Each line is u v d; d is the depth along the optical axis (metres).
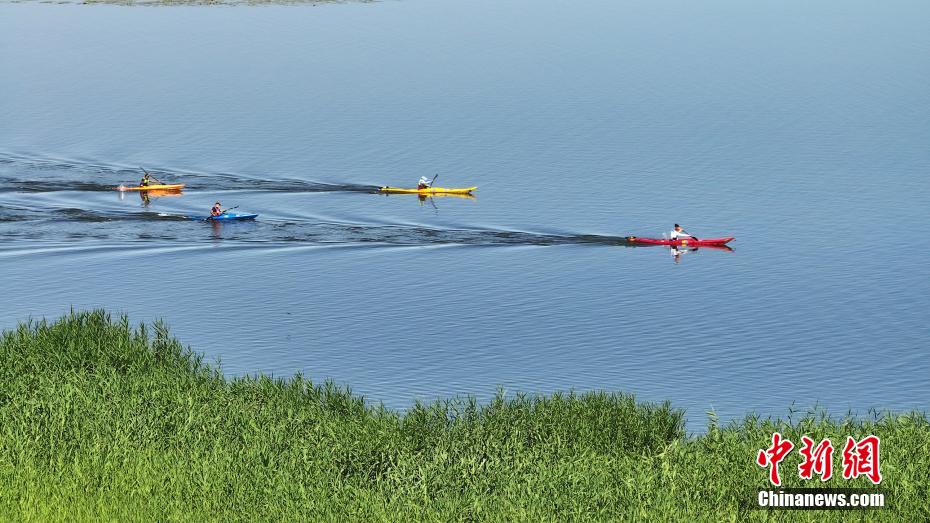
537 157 164.50
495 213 134.38
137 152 166.62
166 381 65.94
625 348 90.50
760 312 99.81
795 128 187.50
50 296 103.44
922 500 50.28
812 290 106.12
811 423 58.72
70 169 155.50
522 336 92.88
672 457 54.41
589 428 60.25
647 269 113.06
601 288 106.94
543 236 125.25
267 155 164.88
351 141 174.88
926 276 110.06
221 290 105.50
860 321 97.00
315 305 101.31
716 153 167.62
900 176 152.50
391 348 89.62
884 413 75.75
